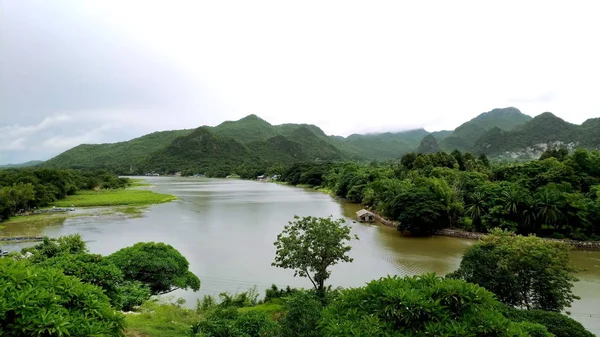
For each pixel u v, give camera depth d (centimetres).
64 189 9169
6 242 4669
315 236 2470
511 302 1983
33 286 737
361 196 8712
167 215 6769
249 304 2362
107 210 7488
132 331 1422
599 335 2125
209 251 4022
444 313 737
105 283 1403
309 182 14775
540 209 4766
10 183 8231
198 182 18188
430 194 5359
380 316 779
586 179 5550
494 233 2362
